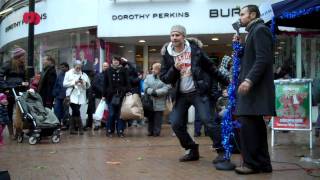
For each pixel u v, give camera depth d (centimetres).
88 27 1855
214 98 862
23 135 1156
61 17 1902
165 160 788
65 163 775
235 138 755
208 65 736
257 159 653
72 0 1870
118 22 1758
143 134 1323
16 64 1239
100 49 1833
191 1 1711
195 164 739
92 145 1039
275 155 838
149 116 1279
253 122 644
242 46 666
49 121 1091
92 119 1494
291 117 955
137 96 1238
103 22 1769
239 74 667
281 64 1738
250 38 643
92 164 758
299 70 1741
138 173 668
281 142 1056
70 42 2031
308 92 947
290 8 829
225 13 1692
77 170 704
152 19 1736
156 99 1261
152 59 1969
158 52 1967
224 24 1694
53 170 709
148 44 1961
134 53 1962
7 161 810
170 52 727
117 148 974
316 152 877
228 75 842
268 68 633
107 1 1764
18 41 2270
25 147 1019
